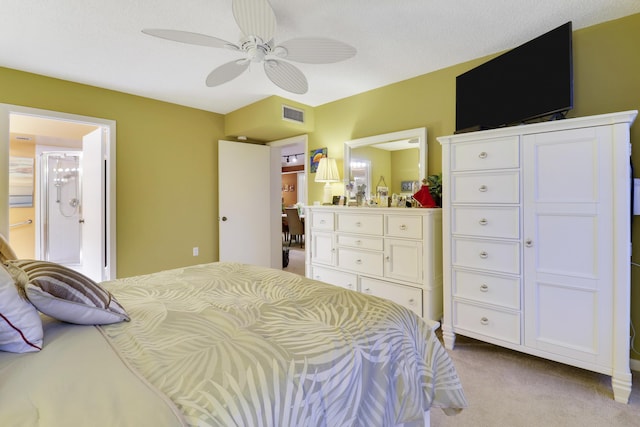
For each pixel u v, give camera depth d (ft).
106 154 11.20
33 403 2.25
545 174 6.32
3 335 2.91
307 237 11.48
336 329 3.68
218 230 14.15
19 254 15.61
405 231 8.75
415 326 4.44
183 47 8.05
